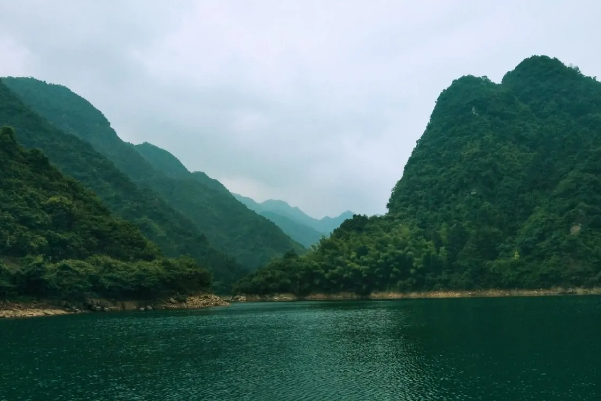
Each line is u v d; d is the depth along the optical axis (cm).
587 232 15575
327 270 18638
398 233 19450
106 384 4112
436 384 3966
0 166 13200
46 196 13488
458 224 18038
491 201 19388
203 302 14475
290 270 19512
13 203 12094
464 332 6656
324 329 7581
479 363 4666
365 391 3809
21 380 4259
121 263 13012
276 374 4425
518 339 5919
